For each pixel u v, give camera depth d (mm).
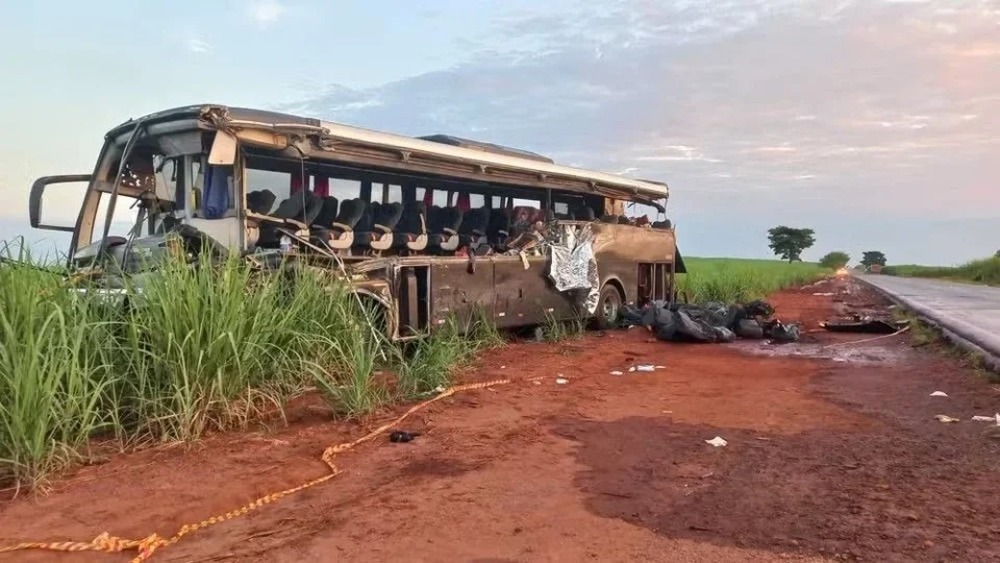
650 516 4707
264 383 7059
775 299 29359
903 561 3990
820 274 67625
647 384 9492
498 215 14047
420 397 8203
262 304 7148
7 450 5305
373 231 11000
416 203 12047
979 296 28438
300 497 5086
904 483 5320
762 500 4984
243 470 5637
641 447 6383
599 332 15469
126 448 6098
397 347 9680
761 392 8930
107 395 6188
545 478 5508
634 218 17734
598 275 15352
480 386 9031
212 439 6414
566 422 7316
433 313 11008
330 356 7695
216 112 8594
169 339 6289
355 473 5625
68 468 5562
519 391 8891
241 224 8875
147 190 9492
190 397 6336
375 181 11352
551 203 15172
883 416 7555
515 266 12922
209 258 7422
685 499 5027
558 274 13875
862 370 10625
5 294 5762
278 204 9633
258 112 9047
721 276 27250
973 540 4258
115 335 6551
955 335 13477
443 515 4734
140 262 8297
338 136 9781
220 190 8922
